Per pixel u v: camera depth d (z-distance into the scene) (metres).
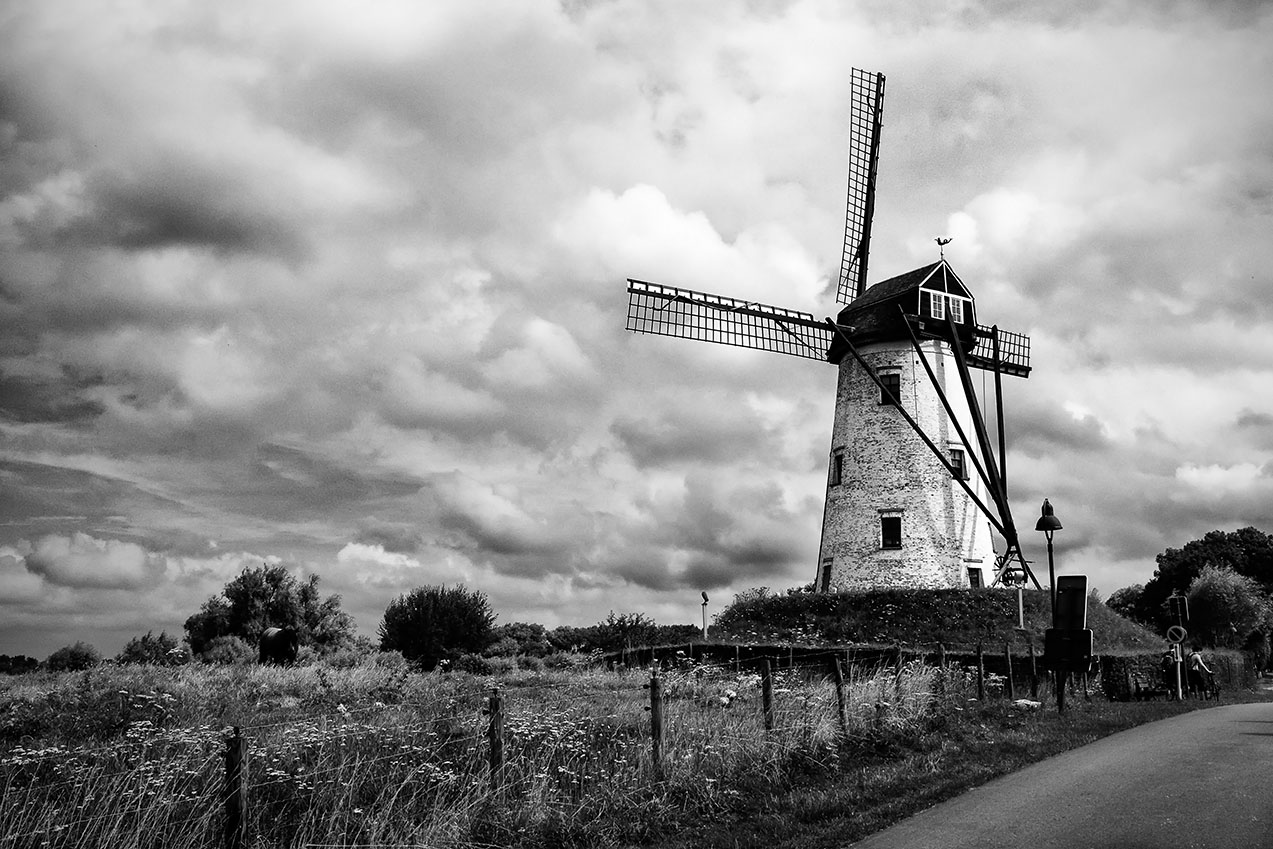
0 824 9.20
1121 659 30.50
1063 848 8.95
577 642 48.09
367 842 9.95
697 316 43.59
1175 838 9.05
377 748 12.08
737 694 16.38
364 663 32.28
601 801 11.45
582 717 14.44
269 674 24.47
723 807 11.87
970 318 45.78
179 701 19.08
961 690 20.42
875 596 42.09
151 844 9.30
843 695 15.64
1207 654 39.22
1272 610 60.81
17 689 21.08
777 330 45.66
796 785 12.98
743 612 44.56
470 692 22.16
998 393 45.25
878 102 50.69
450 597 37.97
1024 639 37.72
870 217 50.22
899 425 44.56
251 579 53.91
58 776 11.46
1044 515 23.88
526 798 11.24
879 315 45.44
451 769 11.78
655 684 12.77
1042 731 17.62
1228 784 11.41
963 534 43.97
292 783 10.84
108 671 22.95
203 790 10.48
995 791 12.01
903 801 11.70
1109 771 12.84
